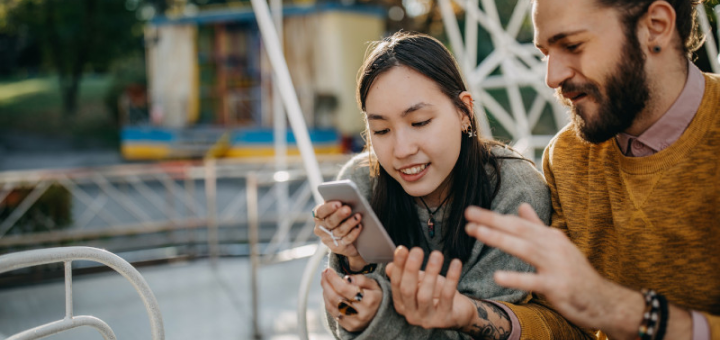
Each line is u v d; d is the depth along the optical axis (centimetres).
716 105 114
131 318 381
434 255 109
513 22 488
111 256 127
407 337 122
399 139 131
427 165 134
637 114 114
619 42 108
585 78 112
